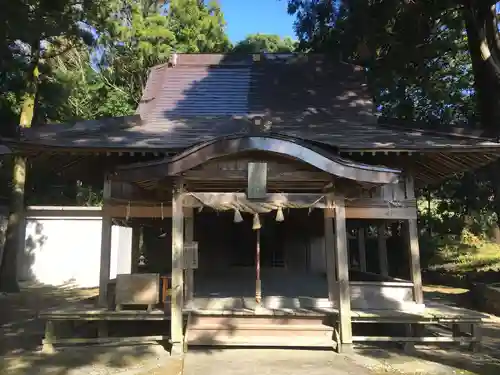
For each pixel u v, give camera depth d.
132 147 7.93
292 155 6.83
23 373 6.07
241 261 11.99
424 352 7.31
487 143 8.00
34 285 17.84
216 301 8.16
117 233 18.28
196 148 6.84
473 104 18.25
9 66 14.21
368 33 12.82
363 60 13.94
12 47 14.92
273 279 10.93
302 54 13.61
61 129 8.57
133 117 9.91
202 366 6.34
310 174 7.16
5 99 17.08
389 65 13.74
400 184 8.62
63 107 20.50
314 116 11.03
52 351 7.24
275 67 13.25
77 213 18.77
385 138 8.84
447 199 20.97
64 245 18.98
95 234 19.23
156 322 9.19
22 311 11.75
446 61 18.64
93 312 7.41
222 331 7.31
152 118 10.87
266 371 6.12
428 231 22.48
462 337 7.43
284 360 6.67
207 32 24.67
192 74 12.89
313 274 11.62
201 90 12.22
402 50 13.08
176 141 8.50
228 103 11.66
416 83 15.62
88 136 8.77
